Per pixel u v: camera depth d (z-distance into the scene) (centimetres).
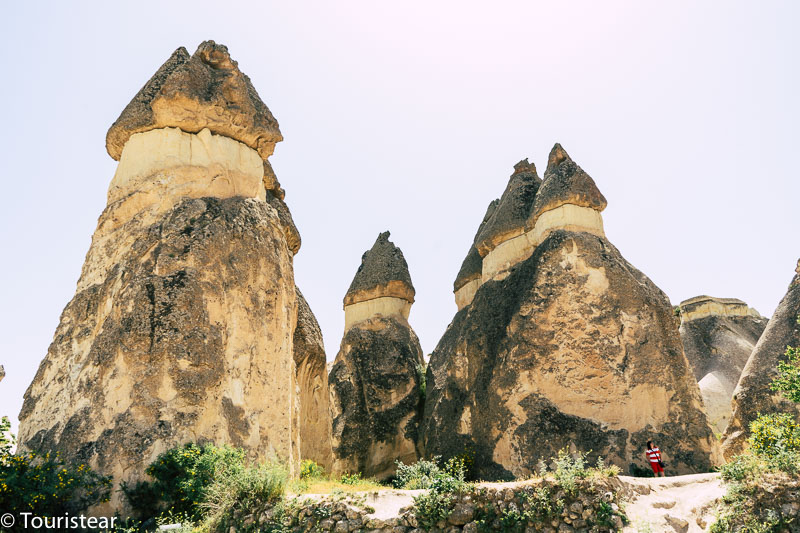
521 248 2381
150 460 1143
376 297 3080
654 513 840
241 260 1466
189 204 1479
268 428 1374
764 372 2047
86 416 1224
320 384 2089
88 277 1471
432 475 1027
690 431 1700
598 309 1875
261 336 1450
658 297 1947
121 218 1498
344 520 891
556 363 1847
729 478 884
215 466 1092
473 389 2173
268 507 948
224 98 1648
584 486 850
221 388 1309
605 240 2053
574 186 2098
